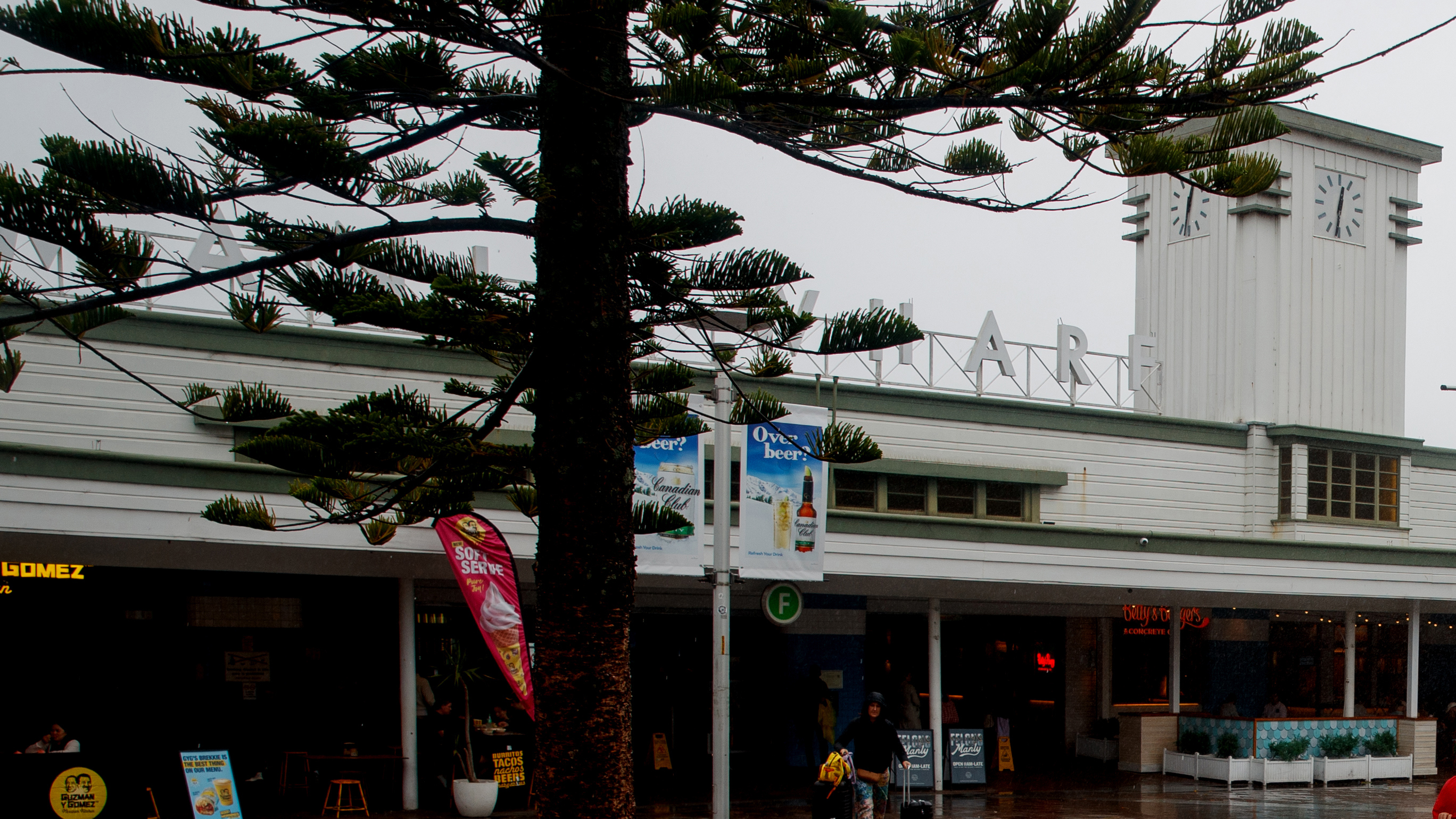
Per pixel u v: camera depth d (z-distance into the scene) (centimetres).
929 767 1848
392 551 1394
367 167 714
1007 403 2172
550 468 643
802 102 666
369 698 1731
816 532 1574
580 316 649
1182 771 2050
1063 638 2350
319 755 1614
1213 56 631
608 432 649
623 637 643
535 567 652
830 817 1294
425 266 844
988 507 2148
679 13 644
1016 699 2327
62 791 1314
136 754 1603
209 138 779
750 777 1906
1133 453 2291
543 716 634
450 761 1570
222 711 1658
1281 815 1641
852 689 2028
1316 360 2502
